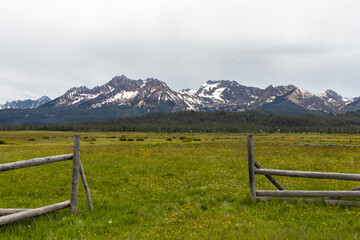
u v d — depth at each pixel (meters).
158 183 12.12
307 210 7.12
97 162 20.67
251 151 8.20
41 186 11.66
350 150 34.62
